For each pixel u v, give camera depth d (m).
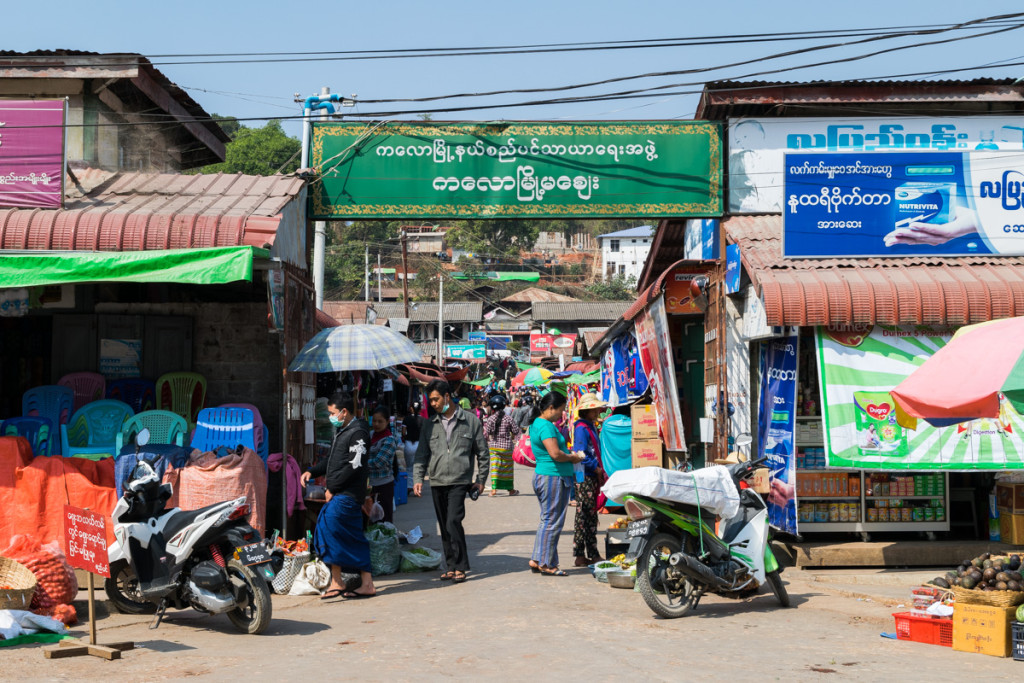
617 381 19.66
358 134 12.39
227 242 9.67
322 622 7.45
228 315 11.78
